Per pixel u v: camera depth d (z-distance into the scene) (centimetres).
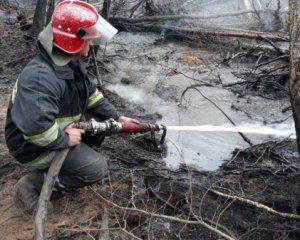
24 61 620
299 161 402
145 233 299
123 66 655
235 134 472
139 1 859
